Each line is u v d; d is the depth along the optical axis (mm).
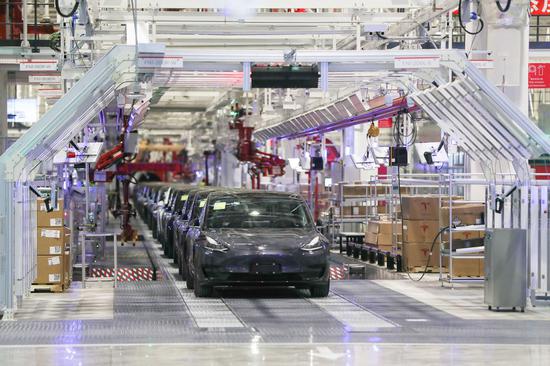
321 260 19516
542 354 13086
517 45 23844
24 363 12344
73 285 21984
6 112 34375
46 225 20250
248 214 21094
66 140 20250
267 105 38344
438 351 13297
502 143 19438
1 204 16422
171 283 22828
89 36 22578
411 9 24047
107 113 29984
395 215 25656
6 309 16438
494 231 17641
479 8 21125
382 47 27516
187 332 14969
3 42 30625
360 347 13594
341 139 38562
